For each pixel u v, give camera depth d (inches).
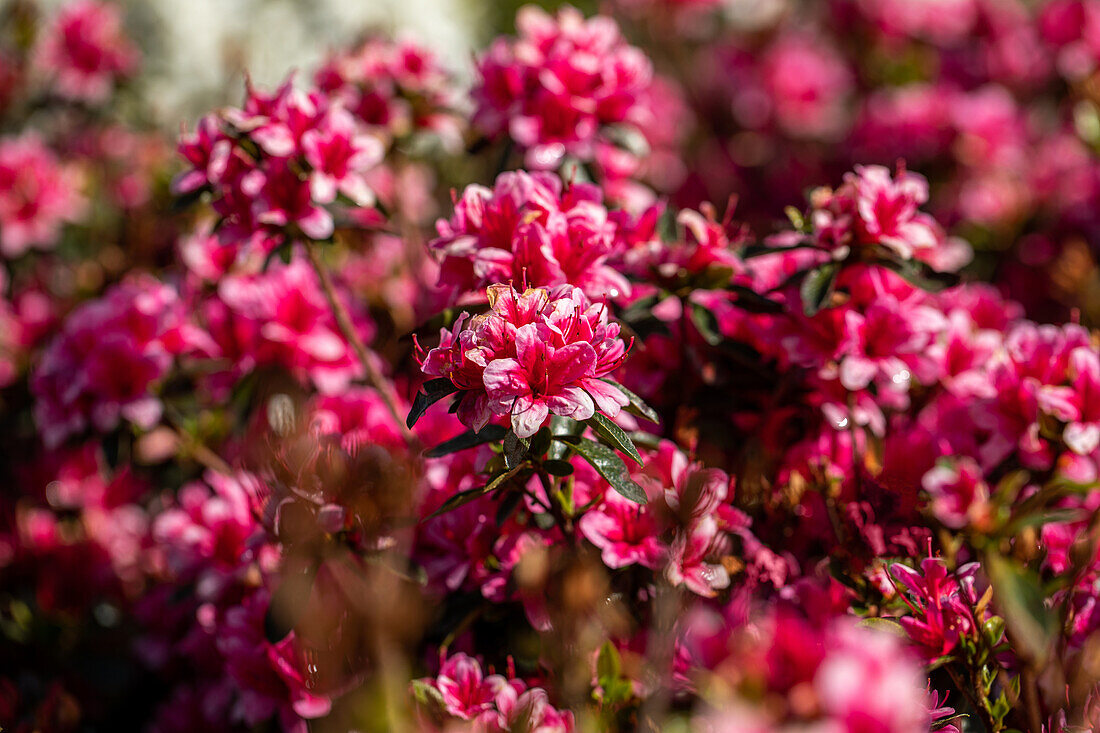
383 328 54.5
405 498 40.3
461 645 41.9
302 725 41.9
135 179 68.7
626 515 40.2
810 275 42.4
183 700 47.9
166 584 50.0
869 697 33.1
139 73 80.4
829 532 42.4
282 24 88.0
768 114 96.6
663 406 44.9
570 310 37.3
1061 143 76.2
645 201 51.7
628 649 40.6
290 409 45.9
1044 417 42.9
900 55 95.1
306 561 40.2
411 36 52.4
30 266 69.5
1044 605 37.9
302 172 43.6
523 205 40.4
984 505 41.0
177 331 48.4
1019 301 70.7
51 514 54.1
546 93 46.9
